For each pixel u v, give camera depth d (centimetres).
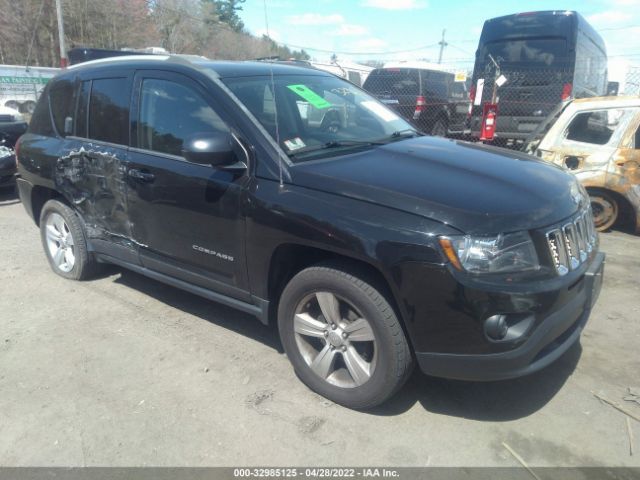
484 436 273
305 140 326
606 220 605
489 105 893
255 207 299
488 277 246
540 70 959
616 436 271
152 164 357
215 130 328
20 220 686
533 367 259
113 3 3512
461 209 253
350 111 386
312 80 395
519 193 275
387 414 291
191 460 263
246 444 272
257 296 321
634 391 306
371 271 274
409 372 278
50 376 335
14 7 3148
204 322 399
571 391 308
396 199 264
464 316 247
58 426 289
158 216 360
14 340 379
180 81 353
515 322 251
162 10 3628
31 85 1723
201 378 329
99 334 384
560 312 263
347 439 273
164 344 369
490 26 1000
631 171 573
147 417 294
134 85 381
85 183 418
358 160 311
